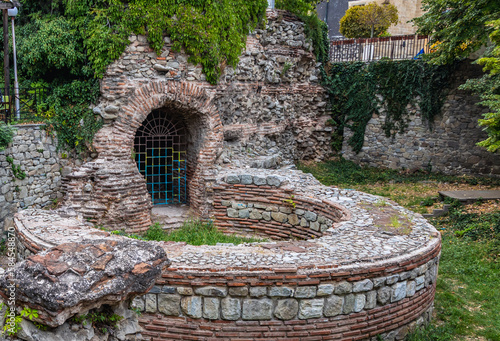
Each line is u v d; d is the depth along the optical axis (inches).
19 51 484.7
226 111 532.7
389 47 731.4
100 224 426.9
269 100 621.6
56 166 456.4
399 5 1017.5
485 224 426.6
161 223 463.2
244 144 569.6
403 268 240.1
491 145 361.4
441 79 657.0
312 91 725.9
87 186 424.5
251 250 246.1
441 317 280.8
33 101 476.4
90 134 450.6
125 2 435.8
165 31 453.7
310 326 222.5
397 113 701.3
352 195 396.8
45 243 258.8
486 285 323.3
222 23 489.7
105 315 154.2
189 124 502.6
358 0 1104.8
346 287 224.1
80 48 453.4
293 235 412.8
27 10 519.8
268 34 621.3
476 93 585.6
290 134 693.3
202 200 470.9
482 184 614.5
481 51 620.7
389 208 353.4
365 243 262.8
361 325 231.5
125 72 444.8
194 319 221.0
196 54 467.5
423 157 692.1
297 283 217.3
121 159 444.8
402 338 250.1
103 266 145.0
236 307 217.9
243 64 554.9
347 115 751.1
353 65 726.5
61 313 131.6
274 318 221.0
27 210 335.6
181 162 522.9
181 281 215.8
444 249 387.9
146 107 452.1
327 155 767.7
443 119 669.3
